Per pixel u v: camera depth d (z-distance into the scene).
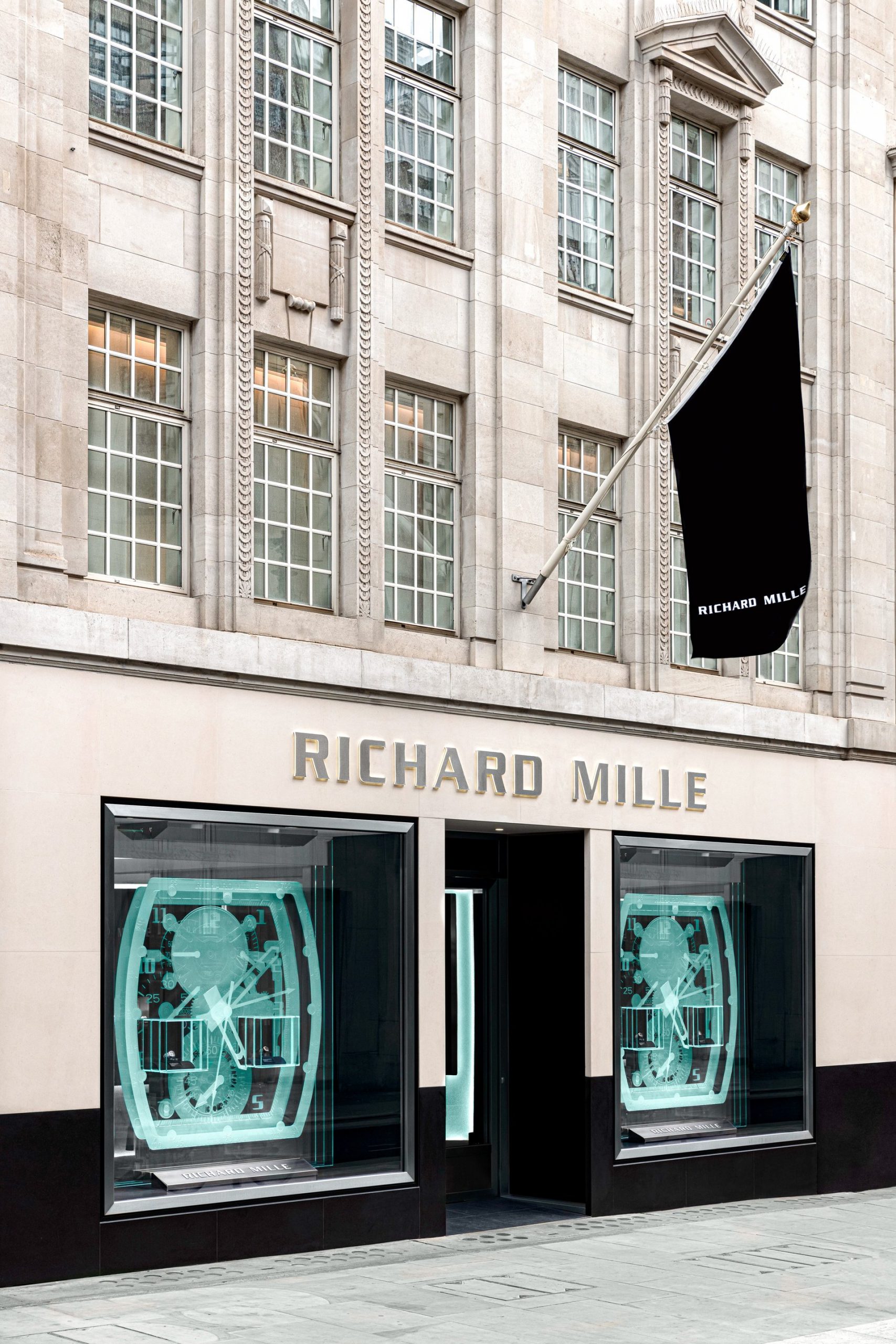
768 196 19.91
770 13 19.73
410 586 15.62
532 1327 10.90
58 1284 12.02
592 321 17.50
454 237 16.28
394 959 14.79
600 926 16.58
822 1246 14.41
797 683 19.89
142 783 12.95
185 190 13.98
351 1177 14.27
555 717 16.31
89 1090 12.41
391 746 14.83
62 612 12.48
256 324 14.34
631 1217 16.23
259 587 14.34
